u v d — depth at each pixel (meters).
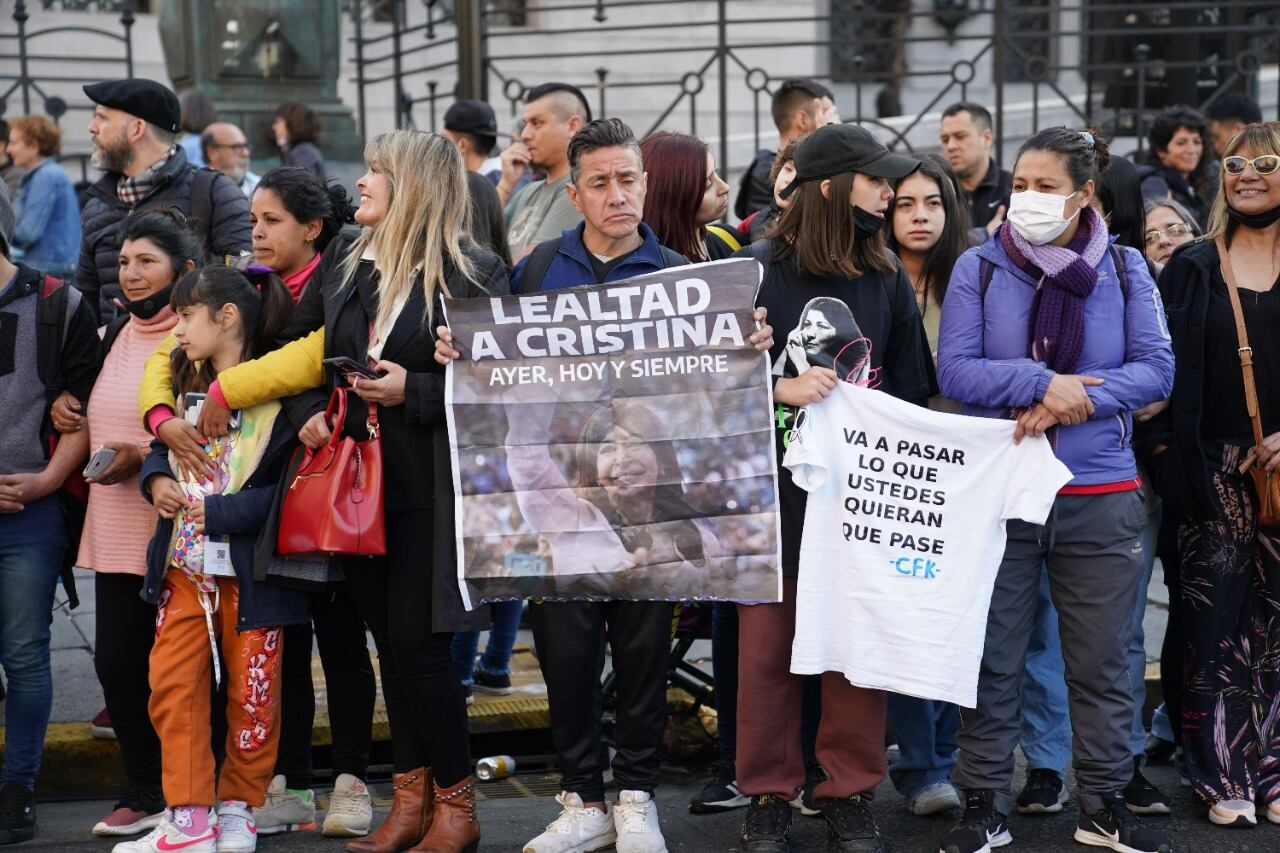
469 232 4.23
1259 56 9.40
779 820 4.23
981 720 4.23
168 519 4.16
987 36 9.23
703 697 5.29
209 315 4.16
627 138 4.11
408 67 13.40
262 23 9.54
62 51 12.98
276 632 4.21
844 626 4.13
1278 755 4.55
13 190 8.95
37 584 4.48
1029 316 4.20
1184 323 4.50
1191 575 4.57
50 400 4.54
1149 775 5.00
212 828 4.18
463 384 4.05
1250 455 4.48
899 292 4.21
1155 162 7.77
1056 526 4.18
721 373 4.08
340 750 4.51
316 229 4.68
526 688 5.71
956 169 7.10
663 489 4.09
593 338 4.07
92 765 5.01
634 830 4.10
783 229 4.17
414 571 4.06
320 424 4.02
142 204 5.47
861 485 4.13
